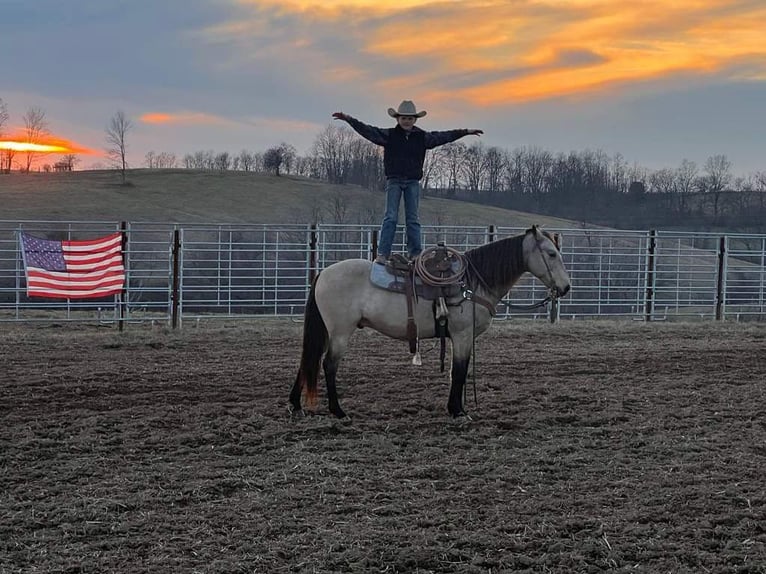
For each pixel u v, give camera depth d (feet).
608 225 220.43
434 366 41.83
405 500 21.90
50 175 287.89
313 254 63.77
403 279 30.01
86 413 30.81
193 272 122.72
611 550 18.58
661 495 22.39
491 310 30.91
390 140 32.14
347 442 27.45
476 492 22.68
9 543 18.70
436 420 30.48
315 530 19.67
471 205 220.43
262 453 26.30
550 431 29.66
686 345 51.67
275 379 37.99
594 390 36.58
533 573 17.56
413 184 32.37
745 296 99.55
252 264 130.21
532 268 30.81
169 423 29.68
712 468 25.05
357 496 22.15
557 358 45.44
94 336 50.65
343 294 30.07
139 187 255.29
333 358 30.42
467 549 18.72
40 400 32.86
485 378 39.22
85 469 24.14
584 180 264.31
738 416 32.19
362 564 17.80
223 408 31.83
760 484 23.40
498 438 28.35
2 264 129.70
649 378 39.93
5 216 194.39
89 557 18.07
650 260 70.49
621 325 61.93
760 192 236.22
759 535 19.49
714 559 18.19
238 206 231.09
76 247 54.85
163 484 22.94
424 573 17.53
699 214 229.04
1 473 23.68
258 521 20.25
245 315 62.80
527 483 23.50
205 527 19.80
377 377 38.78
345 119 31.76
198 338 51.08
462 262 30.48
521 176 267.80
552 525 20.03
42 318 60.34
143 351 46.14
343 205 237.66
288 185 268.00
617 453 26.63
